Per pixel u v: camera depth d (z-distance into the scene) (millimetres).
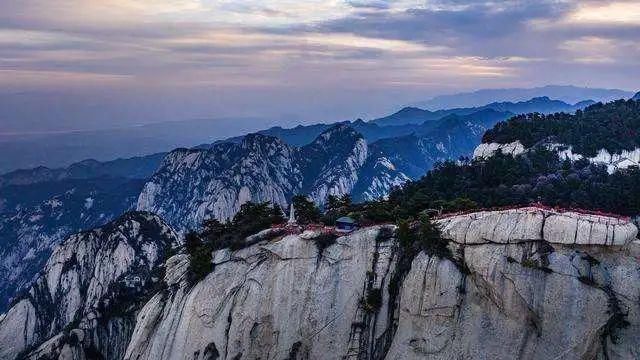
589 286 77188
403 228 91875
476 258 83312
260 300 95812
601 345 75938
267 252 99250
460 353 81500
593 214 83188
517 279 80000
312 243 96875
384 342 88750
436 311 84188
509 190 104812
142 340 106062
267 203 124938
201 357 96375
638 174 102000
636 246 78375
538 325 78562
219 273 102250
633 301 75688
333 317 91938
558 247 80000
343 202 125500
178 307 103625
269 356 93438
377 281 91500
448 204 100438
